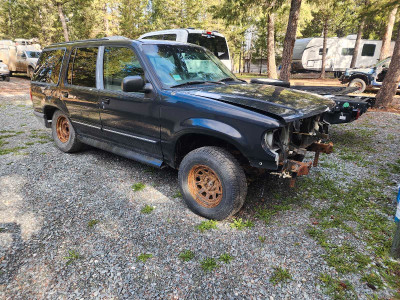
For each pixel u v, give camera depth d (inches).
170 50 141.1
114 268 89.7
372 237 104.5
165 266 90.8
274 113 96.4
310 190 141.6
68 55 172.7
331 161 183.5
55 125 195.8
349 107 188.9
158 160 134.3
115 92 140.4
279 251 97.4
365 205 127.3
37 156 188.7
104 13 1005.8
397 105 410.3
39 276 86.3
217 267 90.3
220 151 108.7
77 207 125.5
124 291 81.0
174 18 994.7
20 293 80.0
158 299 78.5
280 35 1035.9
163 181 152.5
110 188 143.9
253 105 103.1
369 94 514.9
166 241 103.0
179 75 133.1
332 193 138.9
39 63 203.8
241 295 79.7
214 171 108.2
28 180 151.6
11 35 1411.2
